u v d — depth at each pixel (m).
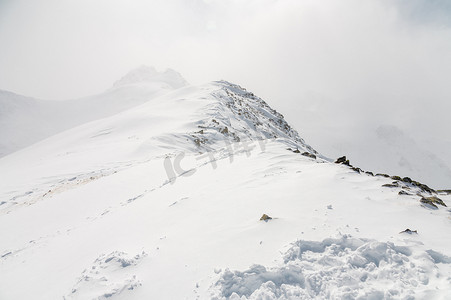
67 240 10.66
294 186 9.73
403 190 8.53
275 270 5.19
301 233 6.42
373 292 4.42
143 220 9.78
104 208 15.43
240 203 9.08
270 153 16.95
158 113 58.81
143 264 6.43
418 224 6.48
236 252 6.14
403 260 5.08
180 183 14.57
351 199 8.12
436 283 4.45
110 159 32.97
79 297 5.72
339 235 6.00
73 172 28.97
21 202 22.34
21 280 7.94
